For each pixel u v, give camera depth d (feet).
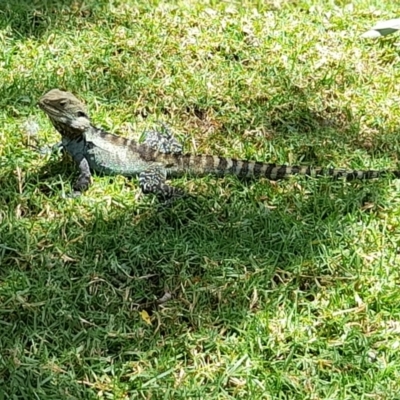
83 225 7.09
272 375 6.40
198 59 8.44
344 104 8.18
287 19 8.95
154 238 7.03
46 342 6.48
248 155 7.70
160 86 8.13
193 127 7.94
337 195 7.38
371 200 7.38
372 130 8.00
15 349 6.41
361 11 9.10
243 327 6.61
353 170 7.54
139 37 8.57
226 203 7.31
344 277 6.88
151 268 6.90
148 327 6.60
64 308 6.61
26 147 7.55
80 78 8.14
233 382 6.37
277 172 7.50
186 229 7.11
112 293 6.75
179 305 6.71
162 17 8.83
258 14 8.95
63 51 8.39
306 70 8.43
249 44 8.66
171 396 6.29
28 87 8.02
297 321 6.63
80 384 6.33
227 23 8.79
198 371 6.40
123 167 7.42
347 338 6.57
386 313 6.72
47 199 7.22
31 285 6.72
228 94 8.16
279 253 6.98
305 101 8.18
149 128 7.84
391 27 6.98
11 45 8.43
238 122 7.96
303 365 6.45
